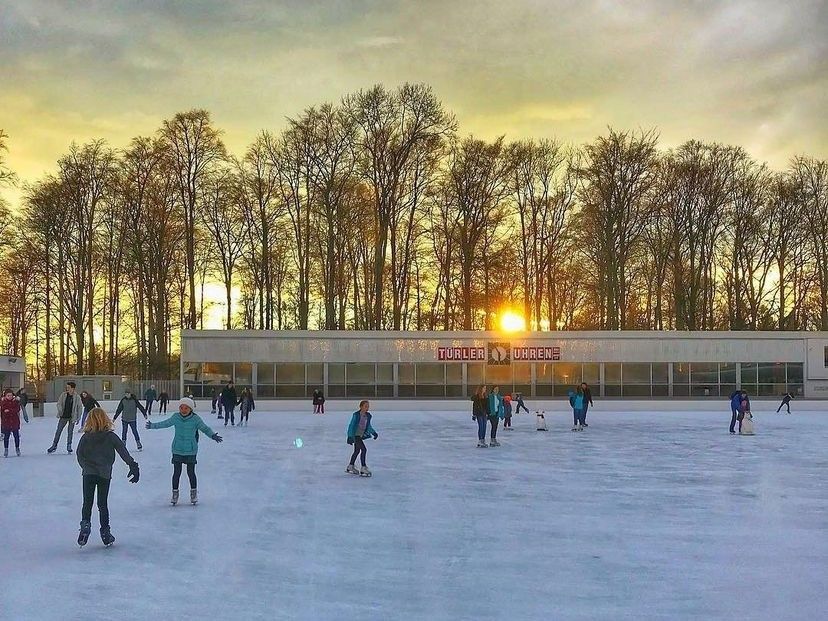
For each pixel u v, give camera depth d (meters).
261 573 8.29
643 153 56.00
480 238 60.88
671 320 66.81
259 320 57.66
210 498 13.15
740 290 61.84
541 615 6.92
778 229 59.38
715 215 58.25
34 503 12.60
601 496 13.52
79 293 55.25
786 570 8.51
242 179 56.44
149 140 53.84
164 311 57.91
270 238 58.16
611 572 8.41
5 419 19.62
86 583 7.87
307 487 14.44
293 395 48.41
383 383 48.69
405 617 6.84
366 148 56.75
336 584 7.88
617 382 49.00
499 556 9.11
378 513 11.78
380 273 58.16
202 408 44.19
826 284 59.41
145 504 12.53
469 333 48.97
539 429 29.45
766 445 23.22
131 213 54.59
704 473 16.70
